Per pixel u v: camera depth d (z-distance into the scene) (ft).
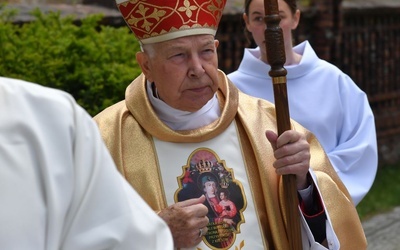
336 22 28.32
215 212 9.71
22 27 19.06
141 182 9.68
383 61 32.58
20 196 5.71
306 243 10.05
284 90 9.88
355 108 14.56
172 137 9.80
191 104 9.61
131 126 9.93
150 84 10.06
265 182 9.89
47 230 5.78
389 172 31.42
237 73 14.76
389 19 32.73
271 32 9.95
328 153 14.14
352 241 10.36
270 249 9.93
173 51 9.41
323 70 14.56
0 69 16.24
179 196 9.70
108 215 6.05
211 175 9.85
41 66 16.38
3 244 5.61
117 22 22.47
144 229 6.15
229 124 10.16
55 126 5.99
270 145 10.13
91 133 6.16
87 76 16.28
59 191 5.85
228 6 25.76
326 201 10.17
